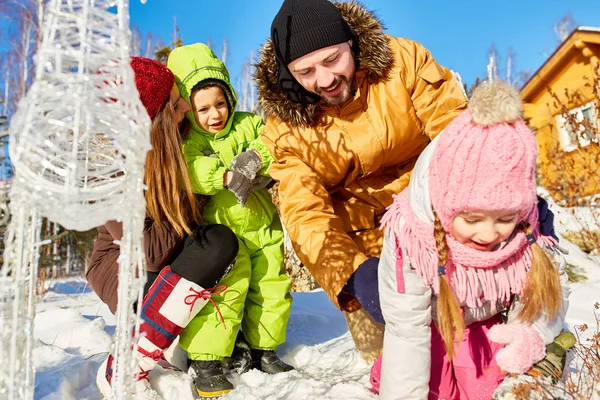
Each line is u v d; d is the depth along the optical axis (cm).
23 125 99
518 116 143
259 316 252
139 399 204
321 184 247
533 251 163
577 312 322
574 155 793
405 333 168
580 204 662
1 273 104
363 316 245
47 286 571
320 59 219
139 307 112
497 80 148
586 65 1080
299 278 468
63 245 696
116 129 104
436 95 239
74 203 101
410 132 242
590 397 165
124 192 106
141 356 210
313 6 219
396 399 168
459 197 144
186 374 235
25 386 111
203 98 243
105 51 101
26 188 100
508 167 139
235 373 240
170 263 229
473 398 181
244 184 236
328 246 220
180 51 248
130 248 109
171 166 222
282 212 243
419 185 163
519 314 167
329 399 196
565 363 185
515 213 145
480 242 152
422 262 163
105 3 104
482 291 170
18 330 107
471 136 142
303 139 243
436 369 184
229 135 260
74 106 99
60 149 109
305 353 268
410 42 248
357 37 232
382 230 257
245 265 246
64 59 100
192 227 239
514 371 162
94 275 232
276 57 233
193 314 217
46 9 101
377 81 238
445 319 161
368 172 248
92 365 238
